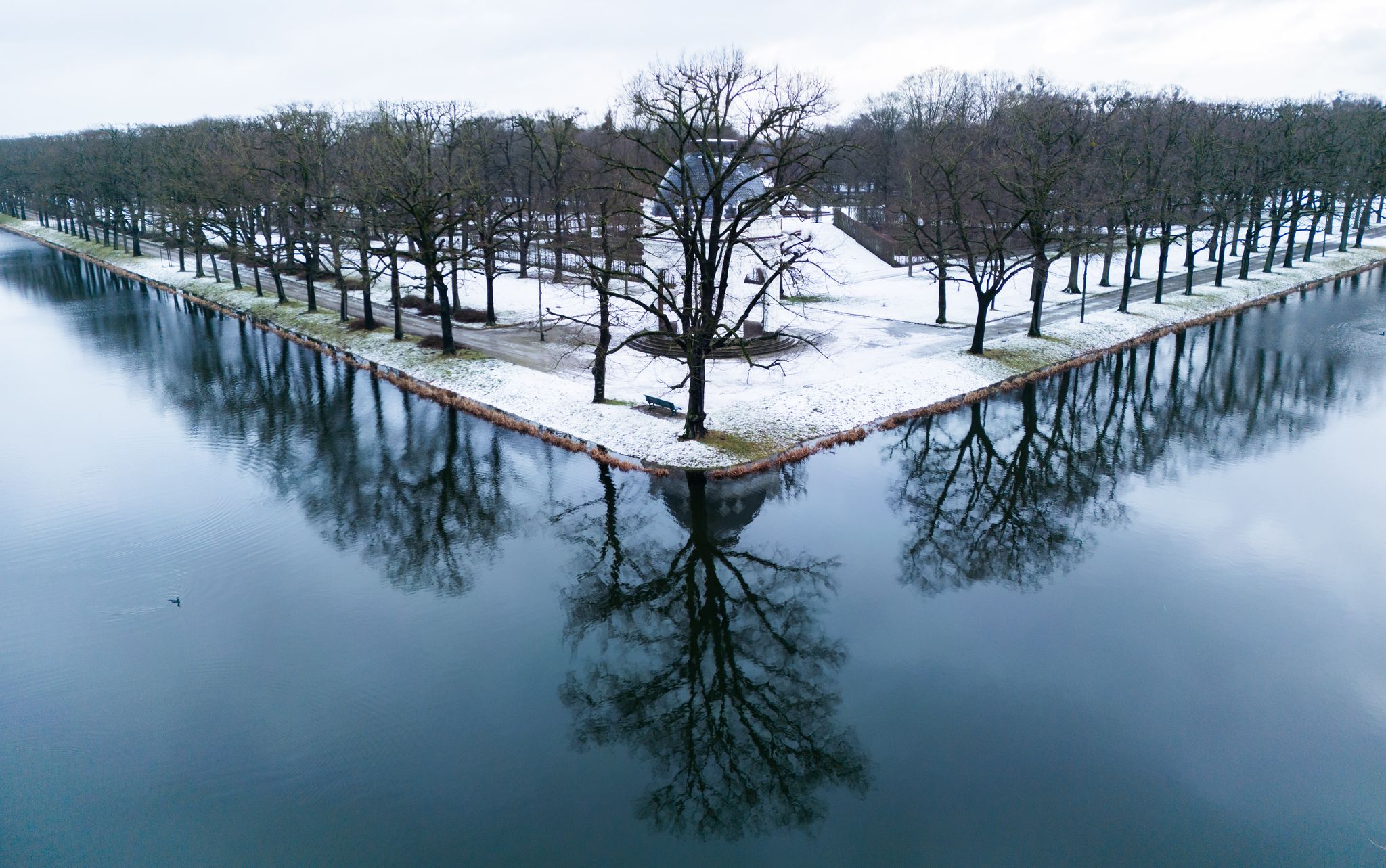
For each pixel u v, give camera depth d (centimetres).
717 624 2716
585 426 4228
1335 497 3578
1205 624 2634
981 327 5344
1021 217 5197
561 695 2325
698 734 2189
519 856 1772
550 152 8050
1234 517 3412
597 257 6294
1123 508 3522
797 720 2228
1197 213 8106
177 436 4369
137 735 2128
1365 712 2206
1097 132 7206
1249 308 7188
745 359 5234
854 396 4603
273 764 2041
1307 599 2773
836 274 8256
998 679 2377
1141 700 2272
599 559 3088
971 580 2941
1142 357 5747
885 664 2458
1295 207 8350
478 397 4788
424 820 1870
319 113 7731
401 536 3272
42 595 2800
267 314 7150
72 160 12369
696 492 3581
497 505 3509
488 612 2739
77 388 5256
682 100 3462
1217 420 4562
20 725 2170
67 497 3597
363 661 2461
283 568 3011
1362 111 10888
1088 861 1750
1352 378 5184
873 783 1992
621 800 1950
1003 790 1959
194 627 2625
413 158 6331
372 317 6206
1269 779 1980
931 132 7506
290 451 4159
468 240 6975
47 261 11269
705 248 3644
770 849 1806
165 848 1786
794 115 3700
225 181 7388
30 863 1748
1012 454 4112
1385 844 1794
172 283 8988
